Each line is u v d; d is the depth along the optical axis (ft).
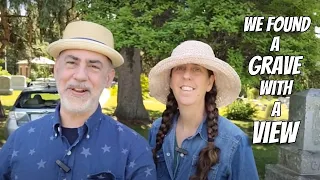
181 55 6.65
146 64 43.09
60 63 6.11
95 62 6.05
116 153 5.97
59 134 5.96
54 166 5.83
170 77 7.32
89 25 6.27
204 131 6.94
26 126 6.29
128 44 16.55
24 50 39.24
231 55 16.56
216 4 16.83
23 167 5.90
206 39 17.66
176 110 7.38
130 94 38.17
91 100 6.00
